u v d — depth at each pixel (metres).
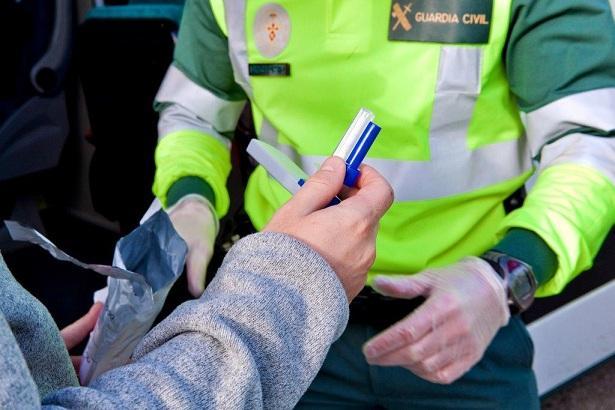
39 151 2.67
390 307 1.12
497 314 0.94
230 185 1.78
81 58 2.18
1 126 2.56
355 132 0.74
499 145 1.13
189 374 0.54
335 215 0.65
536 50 1.02
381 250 1.14
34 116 2.61
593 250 1.02
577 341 1.91
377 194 0.69
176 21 2.02
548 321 1.81
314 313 0.59
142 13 2.02
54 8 2.54
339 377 1.20
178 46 1.37
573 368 1.93
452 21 1.04
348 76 1.10
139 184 2.23
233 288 0.60
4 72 2.57
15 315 0.59
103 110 2.21
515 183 1.16
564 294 1.85
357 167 0.73
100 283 2.63
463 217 1.15
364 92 1.10
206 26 1.27
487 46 1.05
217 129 1.37
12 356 0.46
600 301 1.92
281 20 1.13
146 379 0.52
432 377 0.93
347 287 0.66
